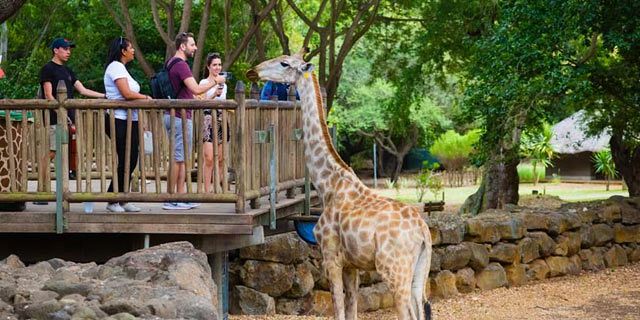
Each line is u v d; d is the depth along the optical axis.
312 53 23.48
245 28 27.22
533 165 45.38
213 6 26.86
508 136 18.92
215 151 9.30
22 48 29.38
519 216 15.98
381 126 46.50
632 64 17.75
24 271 7.17
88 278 6.84
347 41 23.22
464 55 25.03
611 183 45.47
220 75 10.43
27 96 22.22
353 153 54.34
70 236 9.85
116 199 9.33
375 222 8.34
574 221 16.91
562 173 48.62
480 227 15.11
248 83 26.20
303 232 11.46
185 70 9.98
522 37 16.84
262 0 25.66
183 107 9.26
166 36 21.09
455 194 39.88
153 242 9.55
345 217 8.53
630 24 16.45
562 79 16.48
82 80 28.06
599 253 17.59
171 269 6.77
